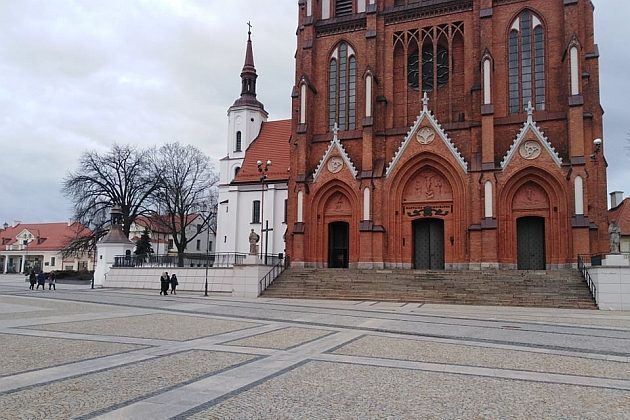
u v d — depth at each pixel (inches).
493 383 382.0
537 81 1631.4
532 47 1642.5
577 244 1433.3
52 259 4576.8
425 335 647.8
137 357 463.5
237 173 2573.8
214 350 507.5
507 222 1561.3
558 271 1338.6
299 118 1871.3
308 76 1886.1
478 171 1579.7
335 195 1818.4
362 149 1774.1
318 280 1469.0
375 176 1712.6
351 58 1887.3
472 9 1727.4
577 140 1480.1
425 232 1720.0
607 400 336.8
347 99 1873.8
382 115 1774.1
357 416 293.0
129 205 2679.6
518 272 1358.3
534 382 387.5
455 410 308.7
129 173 2689.5
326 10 1961.1
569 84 1509.6
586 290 1196.5
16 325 693.3
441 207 1664.6
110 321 753.0
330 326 729.0
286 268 1628.9
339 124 1879.9
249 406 308.3
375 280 1422.2
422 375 406.3
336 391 349.4
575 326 771.4
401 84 1817.2
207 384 362.3
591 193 1475.1
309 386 362.0
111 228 2057.1
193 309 979.3
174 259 1893.5
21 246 4734.3
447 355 501.0
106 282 1923.0
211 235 4409.5
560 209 1510.8
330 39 1919.3
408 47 1815.9
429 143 1673.2
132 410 295.3
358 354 498.6
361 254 1684.3
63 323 720.3
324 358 473.1
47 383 359.9
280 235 2370.8
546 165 1524.4
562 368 443.5
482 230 1535.4
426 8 1784.0
